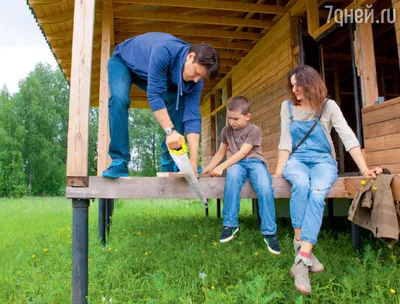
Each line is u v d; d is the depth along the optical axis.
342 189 3.13
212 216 8.61
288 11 7.01
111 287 3.11
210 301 2.57
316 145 2.96
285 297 2.70
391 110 4.25
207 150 12.67
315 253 3.70
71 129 2.56
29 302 2.82
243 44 8.83
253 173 2.90
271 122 7.71
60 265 3.84
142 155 47.06
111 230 6.34
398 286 2.78
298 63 6.93
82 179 2.56
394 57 9.09
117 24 7.75
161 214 9.22
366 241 4.29
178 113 3.13
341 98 9.17
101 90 5.97
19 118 38.84
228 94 10.62
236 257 3.62
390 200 2.67
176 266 3.52
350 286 2.65
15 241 5.55
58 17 6.30
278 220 6.92
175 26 8.23
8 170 35.38
